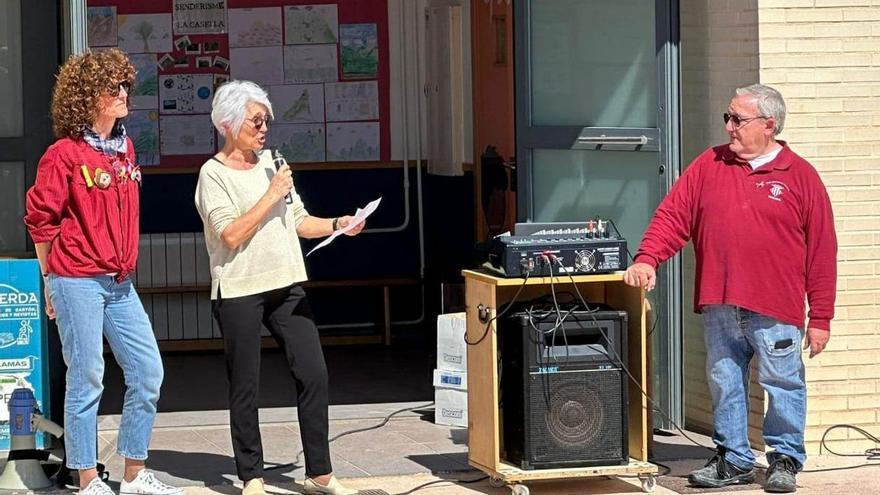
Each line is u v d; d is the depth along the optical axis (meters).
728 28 7.02
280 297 6.12
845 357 6.94
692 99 7.37
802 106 6.84
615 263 6.10
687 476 6.54
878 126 6.88
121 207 5.88
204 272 10.41
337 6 10.91
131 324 5.96
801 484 6.39
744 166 6.25
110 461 6.95
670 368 7.38
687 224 6.32
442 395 7.64
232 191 6.02
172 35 10.73
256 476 6.11
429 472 6.62
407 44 11.01
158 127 10.77
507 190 9.23
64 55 6.94
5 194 7.11
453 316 7.61
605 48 7.55
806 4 6.81
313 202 11.02
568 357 6.10
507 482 6.11
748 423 6.99
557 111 7.76
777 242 6.16
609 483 6.44
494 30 9.42
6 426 6.77
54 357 6.91
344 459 6.91
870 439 6.98
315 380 6.12
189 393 8.79
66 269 5.80
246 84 6.05
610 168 7.57
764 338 6.19
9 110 7.08
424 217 11.12
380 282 10.62
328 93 10.97
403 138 11.08
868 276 6.92
